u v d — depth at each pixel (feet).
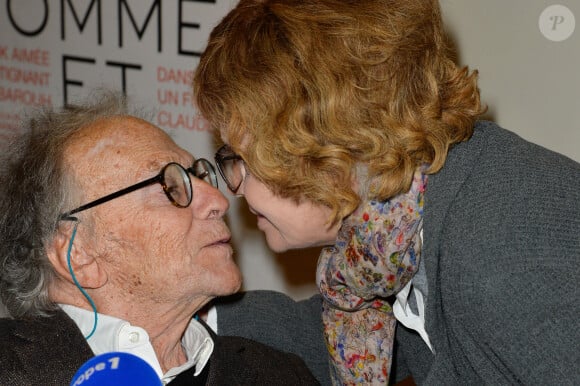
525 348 3.60
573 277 3.59
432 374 4.22
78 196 4.56
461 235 3.88
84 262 4.57
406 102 3.97
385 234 4.34
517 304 3.65
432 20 4.13
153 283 4.55
